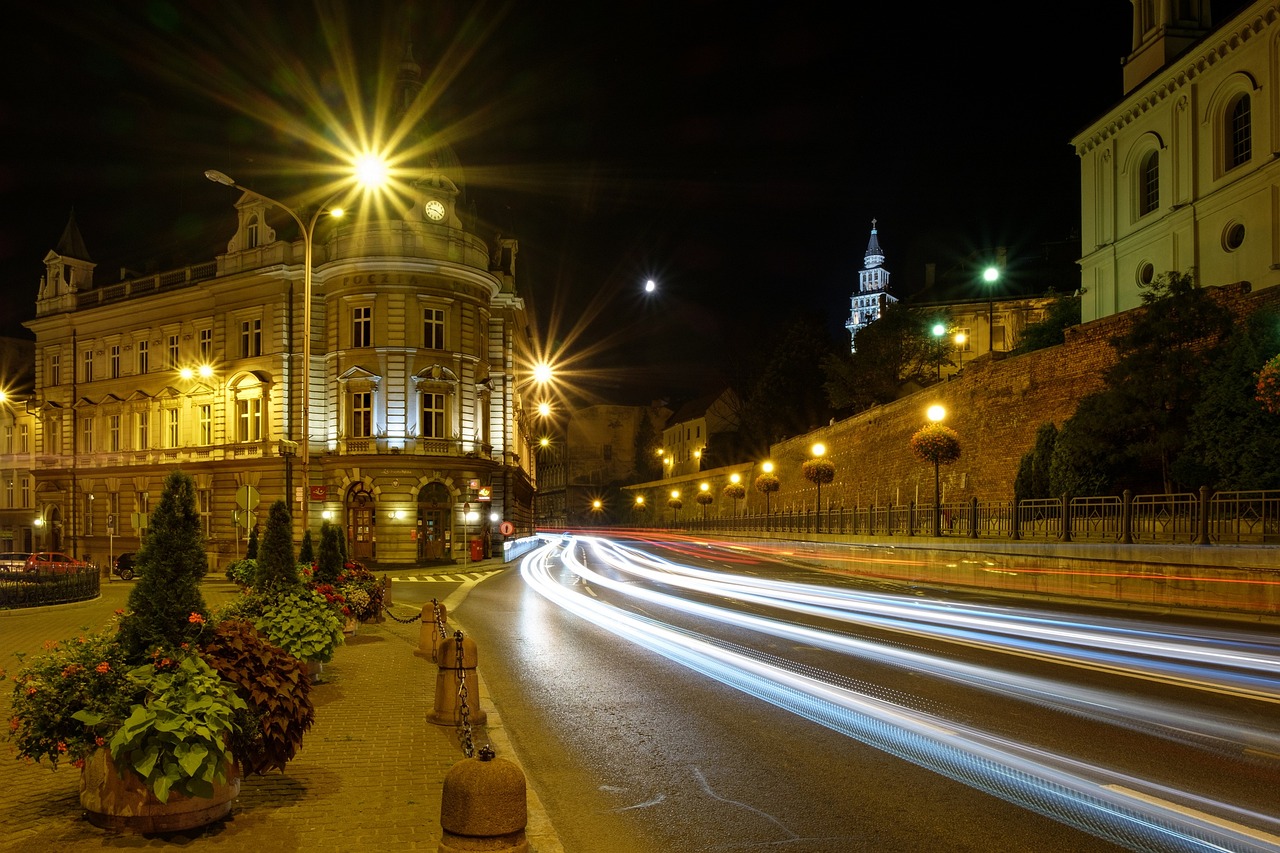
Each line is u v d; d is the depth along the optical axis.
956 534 29.73
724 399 103.31
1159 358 25.16
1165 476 24.12
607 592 24.56
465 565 38.53
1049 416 34.53
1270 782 6.52
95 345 52.84
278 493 41.97
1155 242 37.69
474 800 4.63
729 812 5.98
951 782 6.58
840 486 53.53
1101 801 6.11
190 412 46.72
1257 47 31.97
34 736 5.25
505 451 46.88
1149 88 37.59
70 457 52.78
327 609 10.89
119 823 5.23
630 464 130.88
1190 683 10.38
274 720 5.81
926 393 43.59
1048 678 10.73
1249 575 16.55
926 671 11.27
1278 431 20.36
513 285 50.81
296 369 42.97
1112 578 20.27
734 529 67.25
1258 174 31.41
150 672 5.38
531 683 10.77
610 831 5.65
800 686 10.34
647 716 8.88
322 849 5.04
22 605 19.00
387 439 40.12
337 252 41.72
